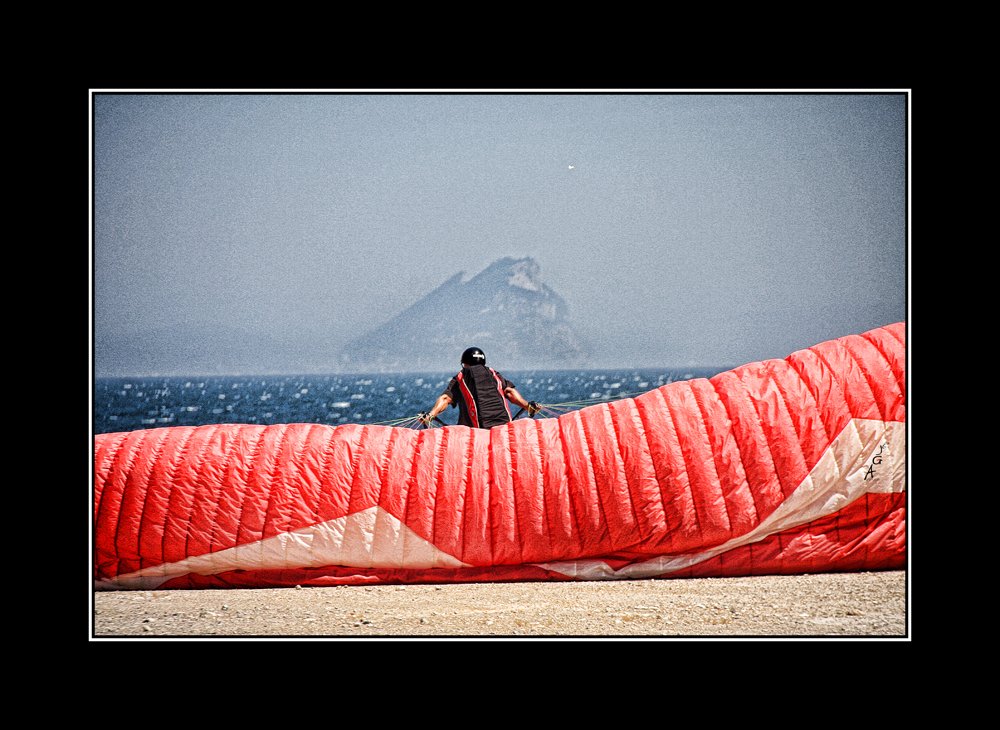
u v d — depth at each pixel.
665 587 3.13
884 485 3.22
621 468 3.26
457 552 3.25
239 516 3.27
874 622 2.68
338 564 3.29
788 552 3.21
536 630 2.68
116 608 3.00
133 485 3.29
